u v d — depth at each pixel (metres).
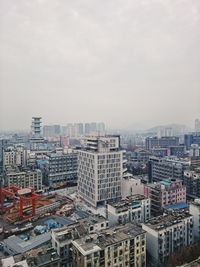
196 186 180.62
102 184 165.12
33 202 149.75
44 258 73.38
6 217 149.12
